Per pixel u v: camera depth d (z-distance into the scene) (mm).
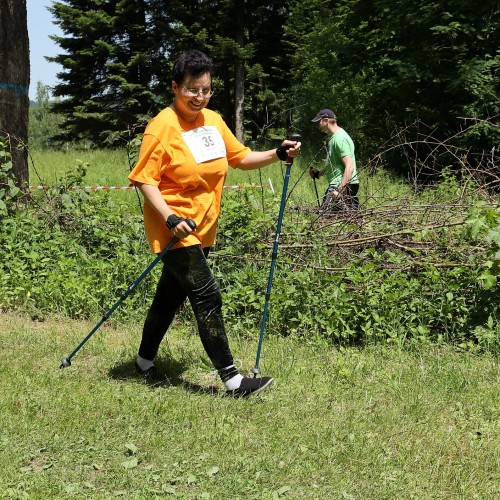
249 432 4074
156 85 29828
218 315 4602
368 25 19297
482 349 5578
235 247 6820
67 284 6633
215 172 4574
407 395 4660
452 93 16766
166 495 3381
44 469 3594
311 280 6246
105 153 21141
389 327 5852
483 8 16391
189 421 4172
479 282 5953
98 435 3934
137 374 5020
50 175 16438
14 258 7043
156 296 4895
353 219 7082
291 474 3625
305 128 24469
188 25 29391
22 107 8453
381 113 19344
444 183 8180
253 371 4855
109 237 7395
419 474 3658
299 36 28281
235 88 29203
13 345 5527
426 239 6648
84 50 29078
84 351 5453
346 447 3912
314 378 4977
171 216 4387
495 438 4078
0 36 8258
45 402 4336
